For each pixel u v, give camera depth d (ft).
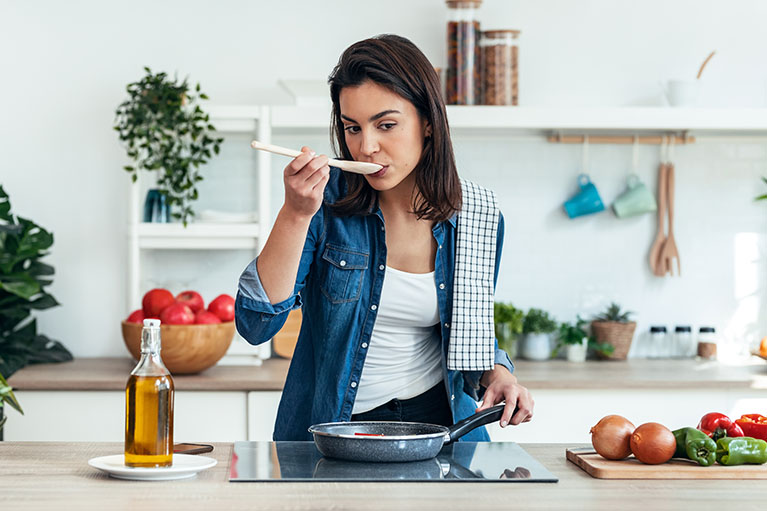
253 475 4.16
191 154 10.14
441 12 11.13
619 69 11.32
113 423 9.30
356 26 11.12
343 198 5.64
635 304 11.47
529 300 11.41
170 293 9.86
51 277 11.01
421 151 5.31
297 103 10.27
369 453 4.42
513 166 11.33
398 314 5.72
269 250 4.75
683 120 10.36
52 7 10.91
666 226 11.44
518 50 10.91
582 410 9.50
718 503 3.83
